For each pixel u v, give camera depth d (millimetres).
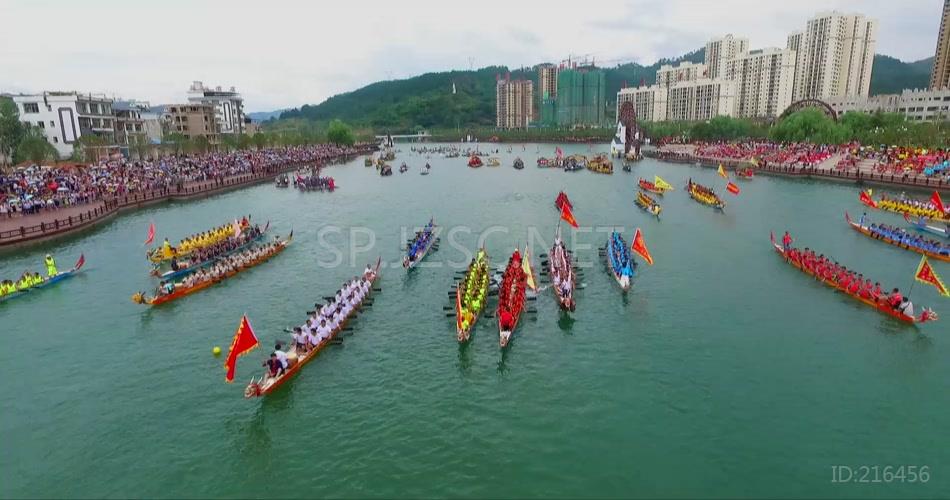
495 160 183750
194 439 30484
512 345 40781
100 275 56969
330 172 167000
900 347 39688
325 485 27125
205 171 129750
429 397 34312
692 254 63688
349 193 117438
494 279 52156
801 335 41844
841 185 116688
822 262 53969
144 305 48719
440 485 26969
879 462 28266
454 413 32656
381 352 39938
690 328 43375
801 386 35000
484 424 31609
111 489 26844
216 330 43875
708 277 55188
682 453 29047
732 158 167625
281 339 42375
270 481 27438
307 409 33125
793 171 129750
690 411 32594
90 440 30344
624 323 44375
